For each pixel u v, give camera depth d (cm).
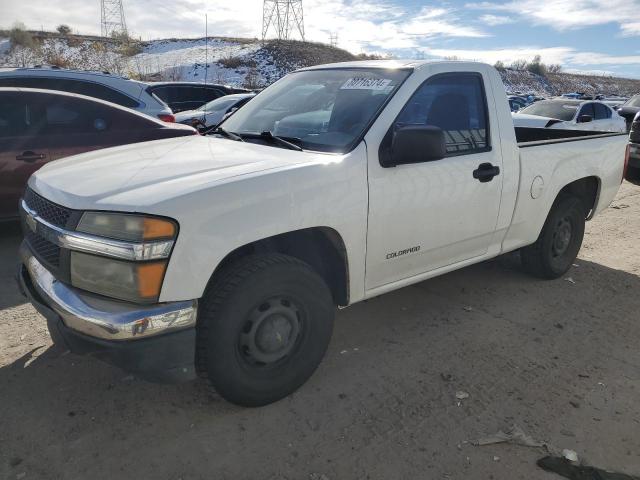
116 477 234
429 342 362
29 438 255
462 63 366
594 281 485
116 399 286
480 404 294
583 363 341
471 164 355
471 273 494
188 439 258
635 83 9006
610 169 494
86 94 768
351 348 351
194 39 5662
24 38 4309
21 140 529
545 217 436
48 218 256
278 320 274
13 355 325
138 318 227
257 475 238
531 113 1392
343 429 270
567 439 268
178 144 336
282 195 261
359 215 295
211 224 238
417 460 249
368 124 309
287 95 380
